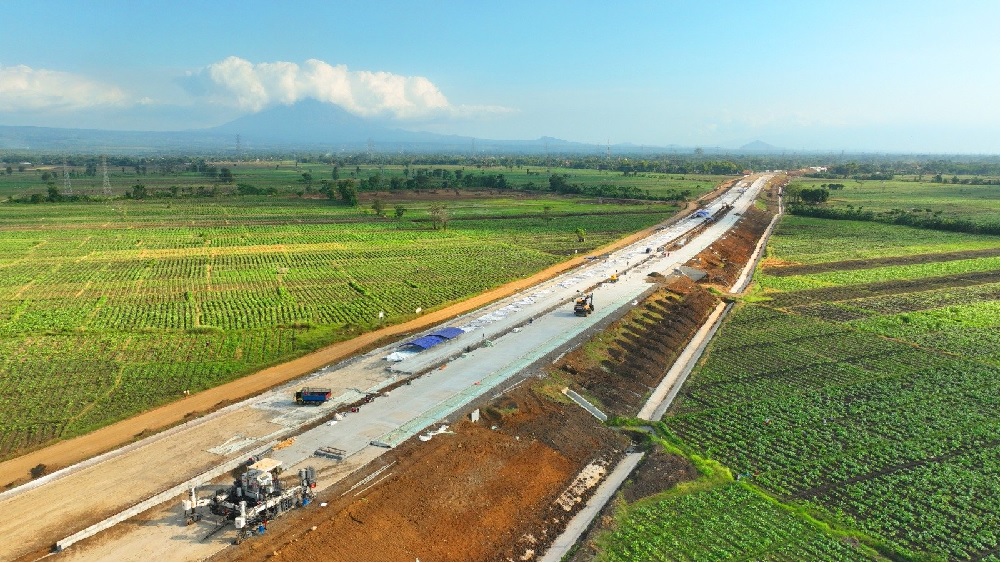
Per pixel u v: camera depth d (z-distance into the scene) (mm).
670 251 138125
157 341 81438
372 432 53625
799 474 53094
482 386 62938
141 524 41531
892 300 104438
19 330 84125
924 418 62312
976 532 45375
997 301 103062
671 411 64312
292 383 64438
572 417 60469
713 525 45812
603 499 49719
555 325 82688
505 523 45625
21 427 58844
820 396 67188
